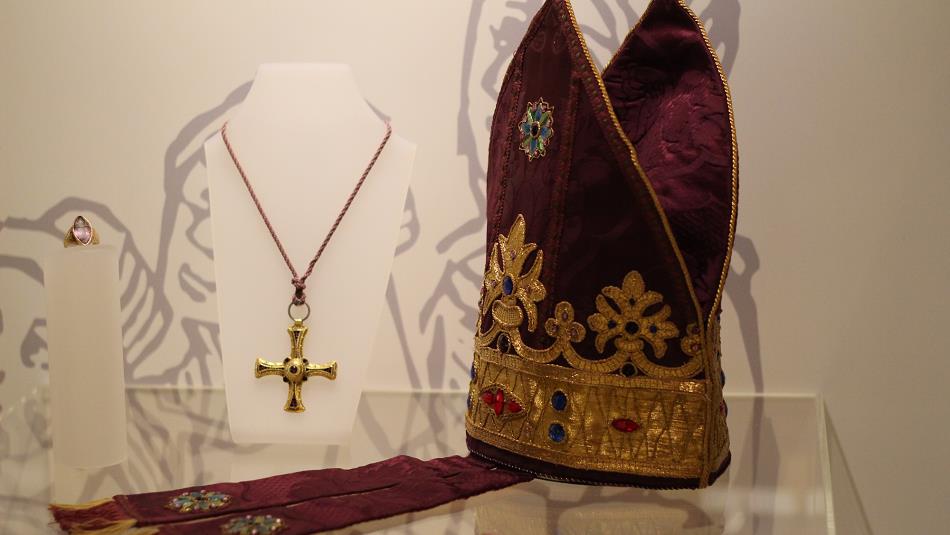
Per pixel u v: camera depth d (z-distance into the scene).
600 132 0.83
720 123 0.87
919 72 1.23
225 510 0.83
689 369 0.85
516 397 0.89
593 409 0.85
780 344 1.30
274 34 1.30
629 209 0.83
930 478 1.29
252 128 1.10
